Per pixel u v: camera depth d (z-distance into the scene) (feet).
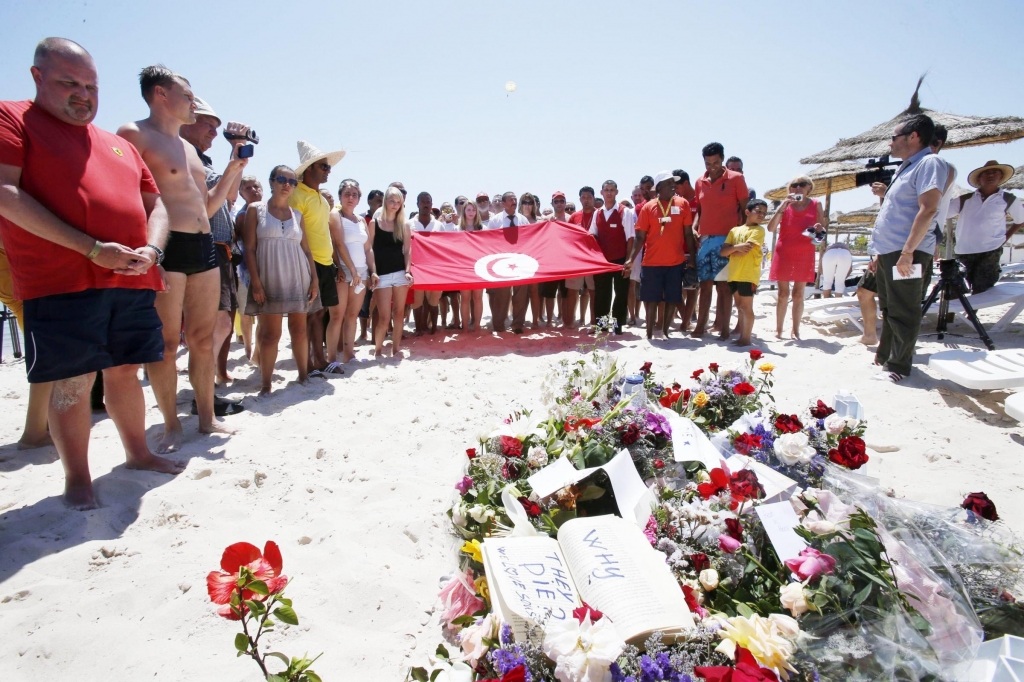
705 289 26.66
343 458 13.94
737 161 28.86
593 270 26.76
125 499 11.35
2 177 9.60
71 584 8.76
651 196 28.45
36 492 11.75
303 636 7.85
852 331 27.53
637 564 6.23
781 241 25.43
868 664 5.71
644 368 10.96
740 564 6.59
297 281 18.89
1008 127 30.63
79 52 10.18
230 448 14.24
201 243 14.07
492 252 28.07
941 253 23.80
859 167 37.37
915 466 13.05
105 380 12.14
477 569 7.53
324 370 21.85
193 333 14.69
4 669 7.23
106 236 10.66
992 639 6.48
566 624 5.40
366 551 9.82
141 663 7.33
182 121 13.62
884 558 6.64
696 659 5.48
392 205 23.58
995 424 15.44
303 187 20.16
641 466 8.33
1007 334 24.86
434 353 25.04
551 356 23.75
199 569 9.20
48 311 10.39
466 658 6.07
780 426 8.89
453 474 13.01
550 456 8.43
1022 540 8.87
